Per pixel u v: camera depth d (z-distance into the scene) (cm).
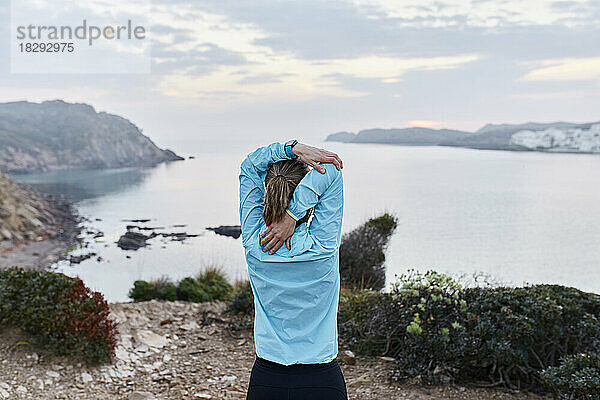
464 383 453
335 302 227
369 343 529
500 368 450
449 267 1397
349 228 1683
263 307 225
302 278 217
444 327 470
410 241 1833
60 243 2331
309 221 228
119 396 441
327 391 218
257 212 232
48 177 7906
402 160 8812
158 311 678
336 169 223
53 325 486
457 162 8019
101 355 488
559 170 5991
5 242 2289
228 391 457
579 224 2334
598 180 4703
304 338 218
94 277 1491
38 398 416
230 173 7694
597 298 511
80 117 11181
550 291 505
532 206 2984
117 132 11275
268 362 221
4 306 497
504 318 454
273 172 223
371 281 1075
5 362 458
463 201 3222
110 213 3394
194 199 4188
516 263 1505
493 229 2175
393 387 446
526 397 429
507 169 6269
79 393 436
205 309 701
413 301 510
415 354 465
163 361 525
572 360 405
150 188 5534
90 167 9819
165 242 2178
